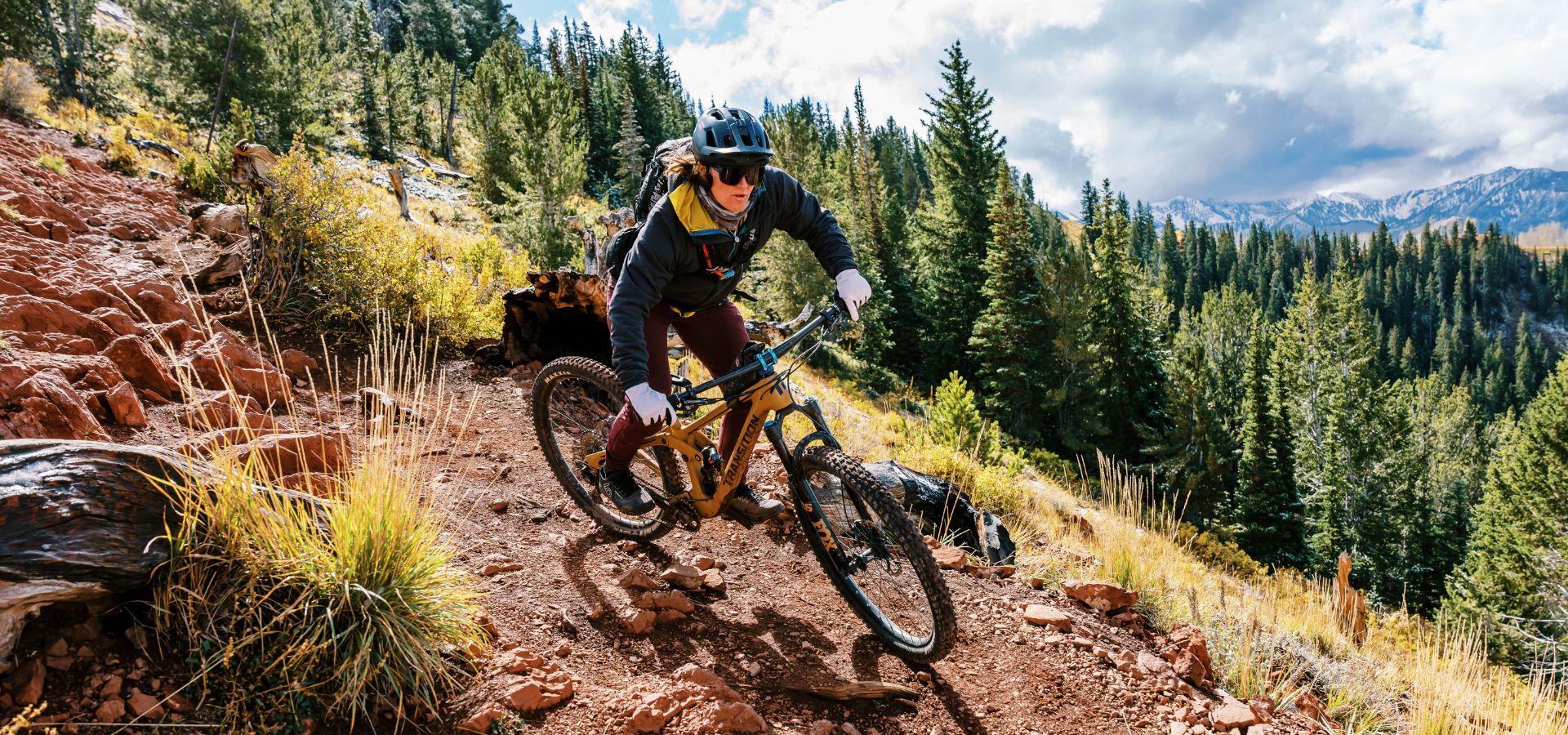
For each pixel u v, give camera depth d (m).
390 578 2.43
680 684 2.58
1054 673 3.18
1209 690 3.44
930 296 41.78
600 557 3.61
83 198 8.77
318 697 2.18
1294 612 6.29
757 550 3.96
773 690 2.81
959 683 3.03
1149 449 33.56
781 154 42.72
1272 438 31.77
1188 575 5.55
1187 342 53.22
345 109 49.97
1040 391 34.34
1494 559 28.06
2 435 2.92
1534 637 14.27
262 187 6.30
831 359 29.97
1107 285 35.69
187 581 2.29
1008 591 3.97
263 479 2.62
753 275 32.19
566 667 2.71
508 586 3.16
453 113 57.84
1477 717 4.13
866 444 9.10
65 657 2.05
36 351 3.77
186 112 27.53
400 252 6.72
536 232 19.44
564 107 28.72
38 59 25.92
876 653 3.15
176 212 10.48
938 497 5.10
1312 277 52.97
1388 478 37.69
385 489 2.58
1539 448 33.66
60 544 2.03
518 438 4.97
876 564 3.22
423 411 4.89
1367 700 3.98
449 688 2.40
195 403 2.70
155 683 2.09
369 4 92.00
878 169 49.97
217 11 27.94
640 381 2.72
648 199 3.30
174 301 5.42
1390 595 32.03
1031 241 35.84
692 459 3.24
